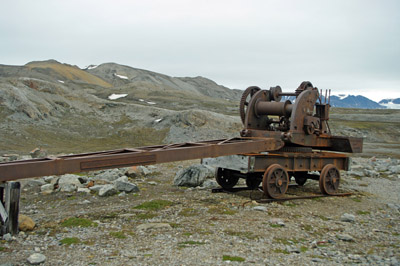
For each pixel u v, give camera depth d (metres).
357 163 21.09
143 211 8.96
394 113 100.81
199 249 6.27
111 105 42.94
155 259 5.77
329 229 8.10
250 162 10.03
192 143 9.80
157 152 8.20
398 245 7.20
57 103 40.31
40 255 5.62
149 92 116.88
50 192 11.23
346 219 8.89
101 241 6.63
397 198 12.21
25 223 7.21
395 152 33.34
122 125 37.59
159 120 37.75
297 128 10.66
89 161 7.30
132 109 41.69
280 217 8.78
